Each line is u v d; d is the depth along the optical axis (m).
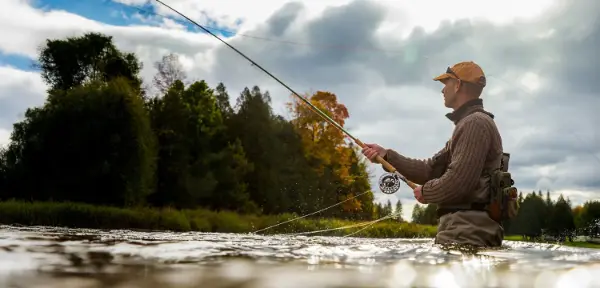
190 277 0.92
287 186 29.78
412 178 3.87
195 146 29.72
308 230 14.86
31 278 0.86
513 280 1.06
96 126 20.12
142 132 21.45
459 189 3.05
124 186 20.27
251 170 31.31
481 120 3.18
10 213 12.17
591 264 1.46
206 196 27.98
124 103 20.66
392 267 1.24
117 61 25.88
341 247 2.12
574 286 1.00
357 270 1.14
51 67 24.20
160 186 27.48
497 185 3.06
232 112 35.16
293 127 31.33
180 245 1.87
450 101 3.57
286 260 1.33
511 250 2.29
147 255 1.37
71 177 19.88
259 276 0.97
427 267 1.26
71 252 1.40
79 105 20.17
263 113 33.78
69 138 19.97
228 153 30.34
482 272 1.19
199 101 30.84
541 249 2.48
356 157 28.94
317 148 30.05
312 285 0.87
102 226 13.23
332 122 4.26
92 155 20.06
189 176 27.94
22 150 19.83
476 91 3.48
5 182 19.64
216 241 2.38
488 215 3.08
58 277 0.88
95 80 21.78
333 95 30.22
